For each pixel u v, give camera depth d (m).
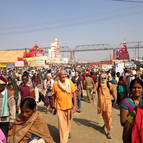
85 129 6.13
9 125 3.96
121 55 33.56
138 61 36.31
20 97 5.39
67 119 4.91
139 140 2.10
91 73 13.03
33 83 6.05
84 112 8.34
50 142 2.83
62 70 4.91
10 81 5.75
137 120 2.15
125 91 7.76
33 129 2.72
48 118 7.48
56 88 4.86
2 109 3.87
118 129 6.09
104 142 5.06
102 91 5.67
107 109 5.45
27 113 2.69
